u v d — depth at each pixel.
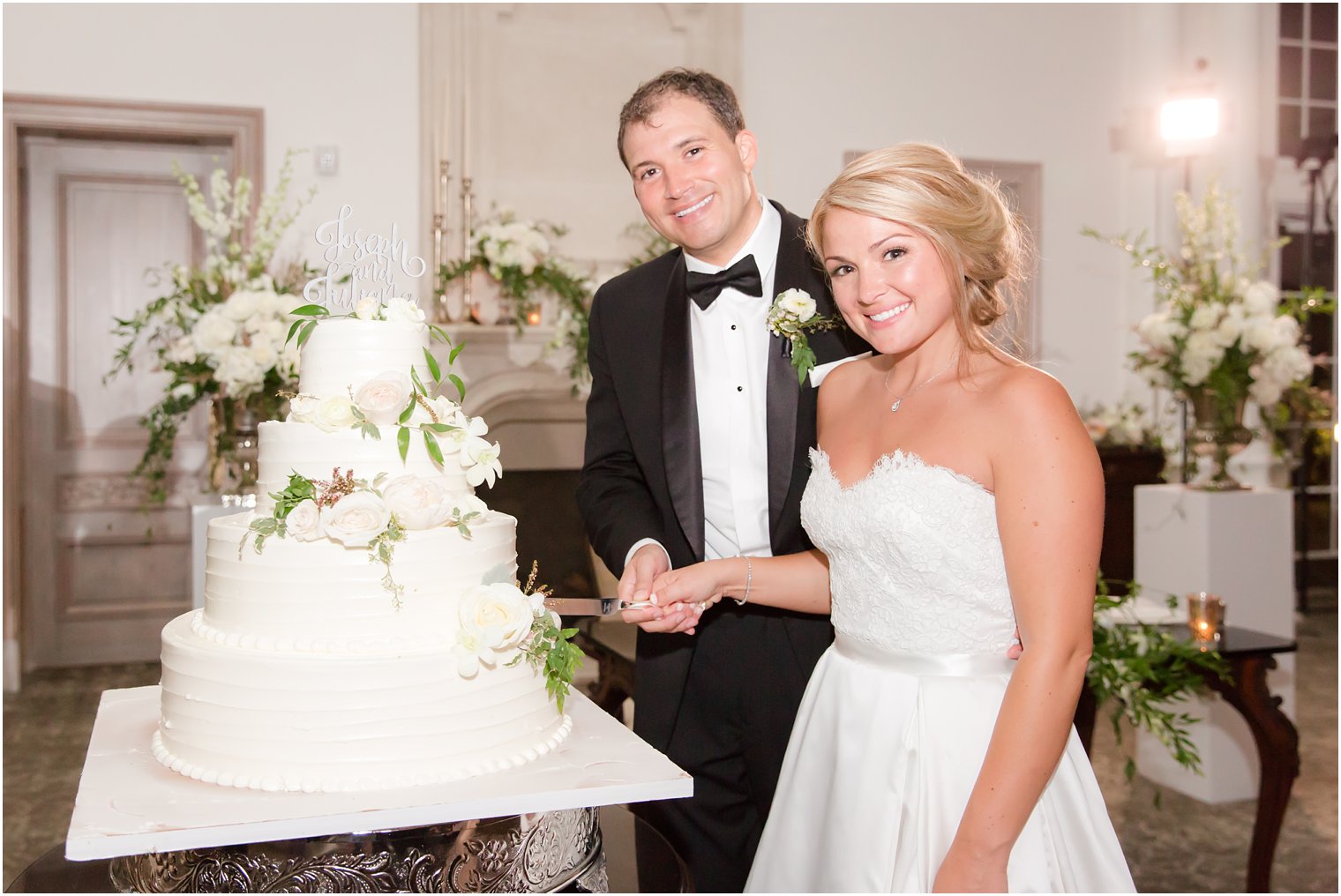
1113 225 7.22
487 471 1.69
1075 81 7.11
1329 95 7.43
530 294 5.55
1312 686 5.52
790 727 2.24
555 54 6.17
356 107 5.90
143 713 1.87
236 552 1.57
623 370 2.39
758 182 6.57
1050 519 1.50
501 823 1.48
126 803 1.41
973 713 1.62
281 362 4.01
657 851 1.80
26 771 4.36
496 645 1.51
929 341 1.73
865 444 1.79
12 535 5.65
